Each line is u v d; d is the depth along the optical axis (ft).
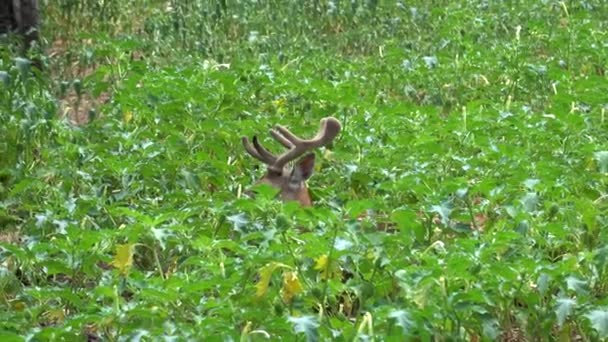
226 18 68.90
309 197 37.04
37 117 45.09
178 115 45.16
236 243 28.25
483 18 68.03
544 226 30.68
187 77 50.39
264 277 26.94
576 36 60.80
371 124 44.37
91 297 28.09
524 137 41.75
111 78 56.13
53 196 38.01
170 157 39.42
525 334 28.63
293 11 70.59
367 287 26.99
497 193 33.22
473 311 26.37
